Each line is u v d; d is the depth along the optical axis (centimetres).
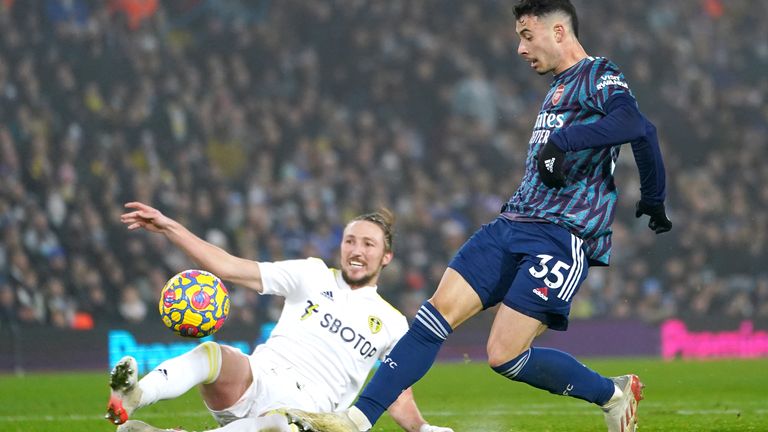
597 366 5459
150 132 7062
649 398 3744
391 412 2180
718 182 8475
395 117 8419
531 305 1938
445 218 7575
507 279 1981
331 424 1786
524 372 2016
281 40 8412
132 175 6525
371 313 2078
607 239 2012
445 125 8356
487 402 3641
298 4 8544
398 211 7462
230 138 7388
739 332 6944
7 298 5500
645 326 6688
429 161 8269
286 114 7738
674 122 8781
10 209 5919
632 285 7444
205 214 6725
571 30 2014
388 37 8631
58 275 5841
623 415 2117
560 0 2012
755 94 9294
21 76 6762
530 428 2686
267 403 1930
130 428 1742
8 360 5294
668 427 2659
